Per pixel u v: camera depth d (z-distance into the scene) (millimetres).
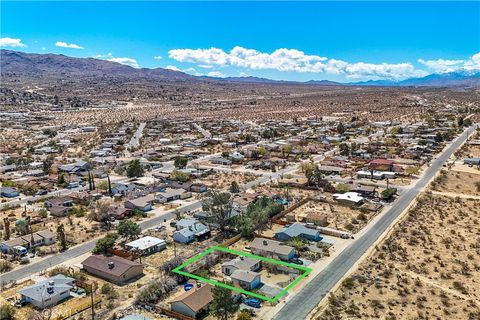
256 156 188750
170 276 76125
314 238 93625
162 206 121125
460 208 113812
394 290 70625
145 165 173125
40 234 94500
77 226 104750
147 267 81875
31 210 118688
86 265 80125
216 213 100812
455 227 99562
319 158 186625
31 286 70750
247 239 96125
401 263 81000
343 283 72562
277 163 173375
